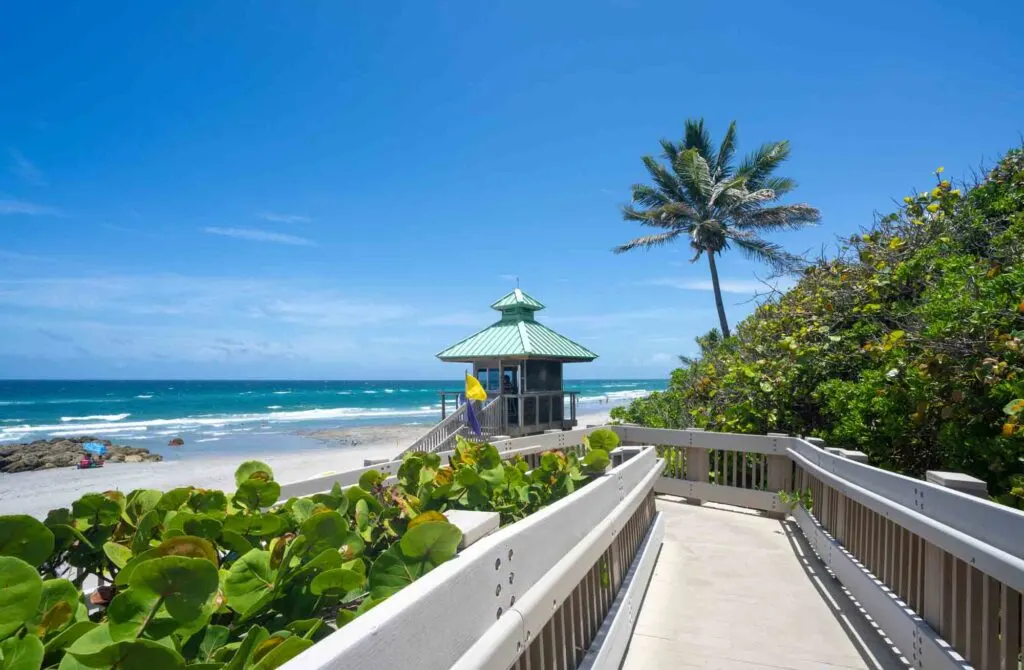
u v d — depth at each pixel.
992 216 7.64
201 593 1.55
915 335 5.89
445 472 3.05
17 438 38.62
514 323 15.84
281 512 2.64
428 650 1.32
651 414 11.49
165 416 55.75
